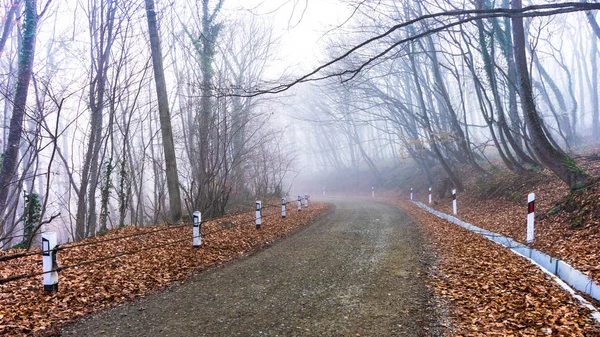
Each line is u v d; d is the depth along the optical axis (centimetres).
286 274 697
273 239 1167
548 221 1071
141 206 2005
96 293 581
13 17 1839
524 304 486
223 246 991
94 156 1513
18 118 1298
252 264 799
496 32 1886
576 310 455
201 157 1666
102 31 1296
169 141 1362
